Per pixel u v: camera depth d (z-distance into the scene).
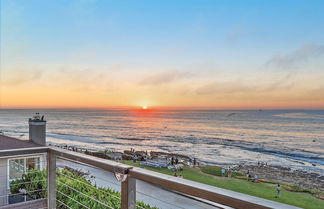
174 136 48.06
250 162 26.88
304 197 13.38
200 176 17.44
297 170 23.45
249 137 48.44
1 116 102.81
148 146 36.19
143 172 1.13
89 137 44.59
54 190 2.00
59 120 86.00
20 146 6.27
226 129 62.41
